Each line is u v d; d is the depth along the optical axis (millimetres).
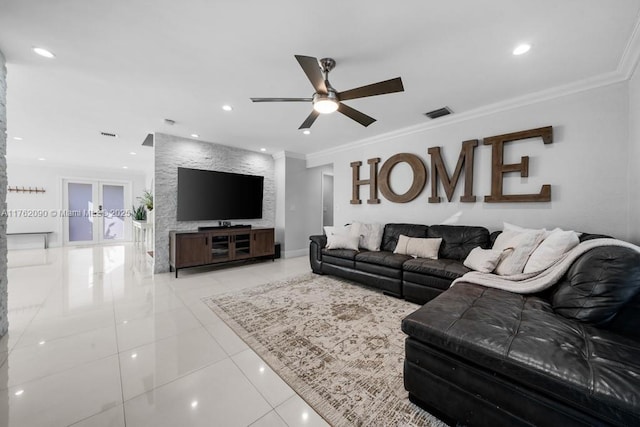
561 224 2584
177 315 2438
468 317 1360
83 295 2979
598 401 844
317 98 1988
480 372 1114
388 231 3762
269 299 2863
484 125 3076
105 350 1831
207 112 3135
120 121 3471
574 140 2500
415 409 1322
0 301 1968
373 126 3693
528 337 1161
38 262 4781
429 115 3266
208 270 4219
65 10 1531
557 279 1664
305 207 5723
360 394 1426
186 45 1876
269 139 4387
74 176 6953
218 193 4605
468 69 2207
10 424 1194
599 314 1287
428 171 3619
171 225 4129
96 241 7305
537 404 969
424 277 2664
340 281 3592
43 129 3822
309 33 1754
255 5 1510
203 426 1210
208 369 1634
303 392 1438
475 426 1117
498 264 2273
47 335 2033
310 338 2021
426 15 1590
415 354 1316
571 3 1494
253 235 4570
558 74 2295
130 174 7762
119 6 1508
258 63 2104
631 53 1955
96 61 2070
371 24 1669
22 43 1837
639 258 1321
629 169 2221
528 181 2775
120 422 1224
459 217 3314
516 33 1751
